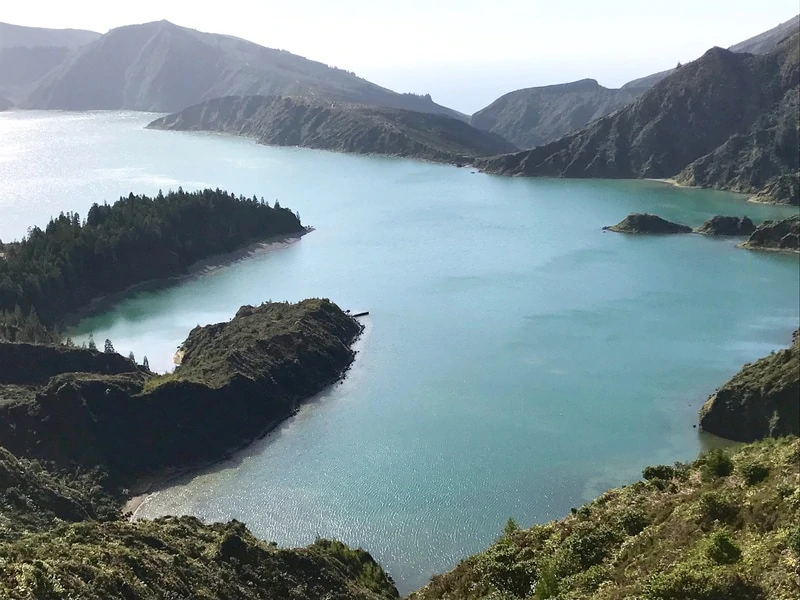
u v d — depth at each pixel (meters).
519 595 44.25
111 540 52.47
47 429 83.19
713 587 31.53
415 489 78.81
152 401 89.94
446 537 70.81
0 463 68.56
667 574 34.03
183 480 83.00
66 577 41.91
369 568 64.25
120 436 85.62
